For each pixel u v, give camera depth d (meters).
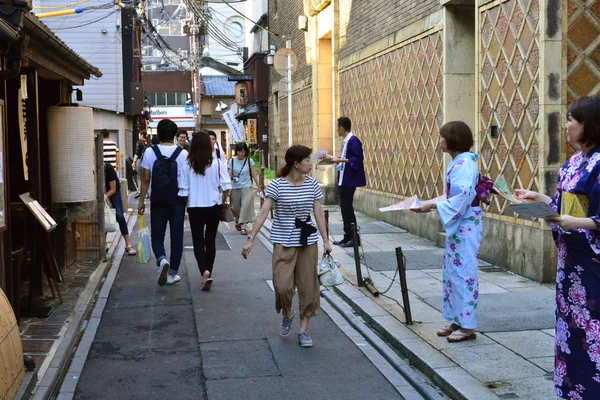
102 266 9.54
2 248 5.68
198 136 8.15
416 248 10.45
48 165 8.07
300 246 5.89
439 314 6.61
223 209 8.48
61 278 8.11
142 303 7.64
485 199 5.60
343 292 7.64
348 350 5.97
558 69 7.55
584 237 3.55
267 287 8.48
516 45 8.20
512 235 8.45
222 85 64.94
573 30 7.57
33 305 6.96
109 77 26.78
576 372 3.66
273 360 5.69
